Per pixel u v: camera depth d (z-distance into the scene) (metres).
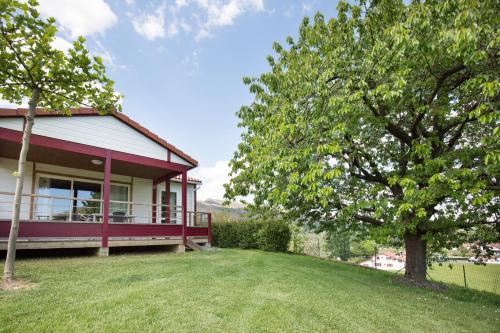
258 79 8.67
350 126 6.51
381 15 6.82
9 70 5.10
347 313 4.77
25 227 7.45
